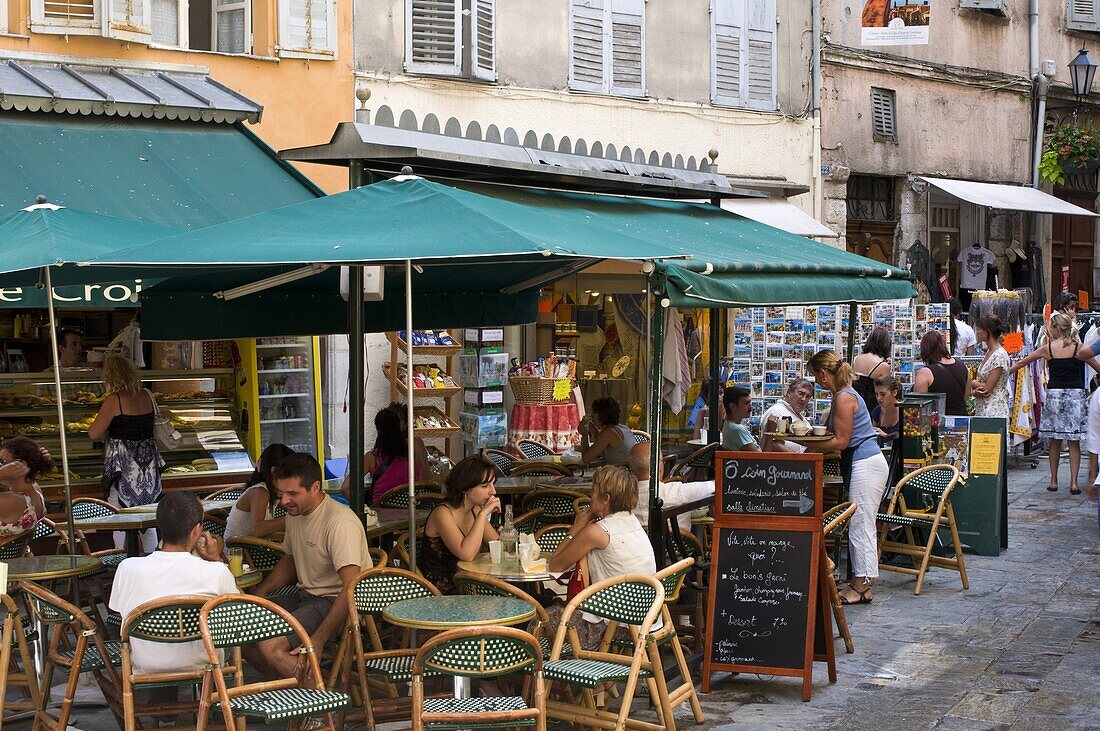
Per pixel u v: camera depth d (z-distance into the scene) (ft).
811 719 23.13
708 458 35.04
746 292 24.81
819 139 62.95
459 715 18.17
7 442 27.76
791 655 24.36
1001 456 37.65
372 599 21.31
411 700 20.72
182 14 42.80
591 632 22.09
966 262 72.90
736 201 54.34
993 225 75.82
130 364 34.63
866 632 29.27
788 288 26.45
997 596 32.76
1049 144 76.23
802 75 62.34
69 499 24.26
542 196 29.40
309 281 32.19
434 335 49.01
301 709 18.29
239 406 41.04
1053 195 80.69
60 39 39.27
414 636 22.63
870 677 25.75
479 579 21.58
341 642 21.98
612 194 33.47
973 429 37.76
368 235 20.39
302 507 22.54
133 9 40.22
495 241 19.52
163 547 20.17
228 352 41.47
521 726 19.89
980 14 73.20
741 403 34.99
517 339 52.44
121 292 32.14
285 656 21.26
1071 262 83.10
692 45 57.93
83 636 20.22
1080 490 49.06
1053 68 77.77
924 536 37.42
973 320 60.75
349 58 45.91
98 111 35.88
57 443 36.01
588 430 38.32
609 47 54.80
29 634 22.34
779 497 24.70
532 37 52.13
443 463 45.96
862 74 66.13
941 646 28.02
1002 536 38.40
